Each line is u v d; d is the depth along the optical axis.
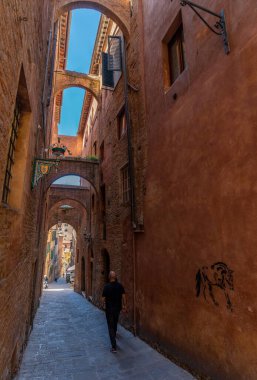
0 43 2.04
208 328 4.12
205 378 4.10
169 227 5.64
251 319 3.29
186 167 5.11
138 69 8.48
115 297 6.39
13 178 4.13
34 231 8.18
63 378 4.64
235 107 3.84
